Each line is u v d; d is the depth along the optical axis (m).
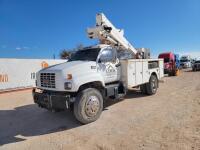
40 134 5.02
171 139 4.12
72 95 5.60
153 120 5.40
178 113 5.86
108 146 4.04
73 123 5.71
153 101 7.73
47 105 5.69
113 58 7.07
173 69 19.83
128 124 5.24
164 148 3.77
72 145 4.23
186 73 22.80
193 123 4.93
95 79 5.93
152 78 9.11
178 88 10.62
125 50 8.95
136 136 4.42
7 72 12.82
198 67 26.56
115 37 8.45
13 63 13.20
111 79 6.90
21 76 13.66
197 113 5.69
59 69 5.60
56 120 6.12
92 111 5.59
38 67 14.95
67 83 5.37
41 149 4.15
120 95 7.04
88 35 7.77
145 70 8.66
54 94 5.62
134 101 7.94
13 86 13.12
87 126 5.35
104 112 6.52
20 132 5.24
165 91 9.94
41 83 6.03
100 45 7.00
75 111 5.37
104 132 4.81
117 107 7.09
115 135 4.57
